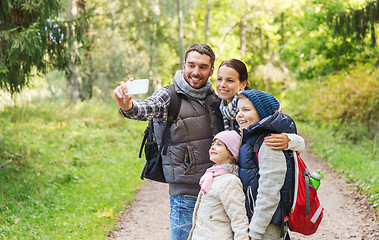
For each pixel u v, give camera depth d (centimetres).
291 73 2814
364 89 1538
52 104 1582
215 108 320
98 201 750
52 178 859
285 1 2767
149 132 333
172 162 315
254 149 268
